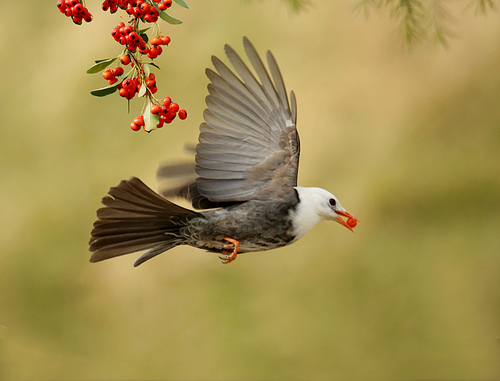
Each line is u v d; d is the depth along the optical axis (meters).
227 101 7.52
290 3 7.93
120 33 7.41
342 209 7.52
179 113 7.41
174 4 7.82
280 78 7.53
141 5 7.41
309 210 7.51
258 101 7.53
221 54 12.06
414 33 7.78
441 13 7.77
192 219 7.48
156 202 7.45
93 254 7.46
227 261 7.49
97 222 7.46
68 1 7.42
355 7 7.80
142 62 7.41
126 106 12.35
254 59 7.53
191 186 7.53
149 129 7.41
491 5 7.83
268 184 7.51
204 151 7.50
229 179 7.50
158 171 7.54
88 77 12.59
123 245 7.47
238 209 7.49
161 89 11.91
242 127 7.52
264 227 7.49
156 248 7.48
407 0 7.77
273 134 7.53
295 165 7.52
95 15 13.12
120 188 7.43
